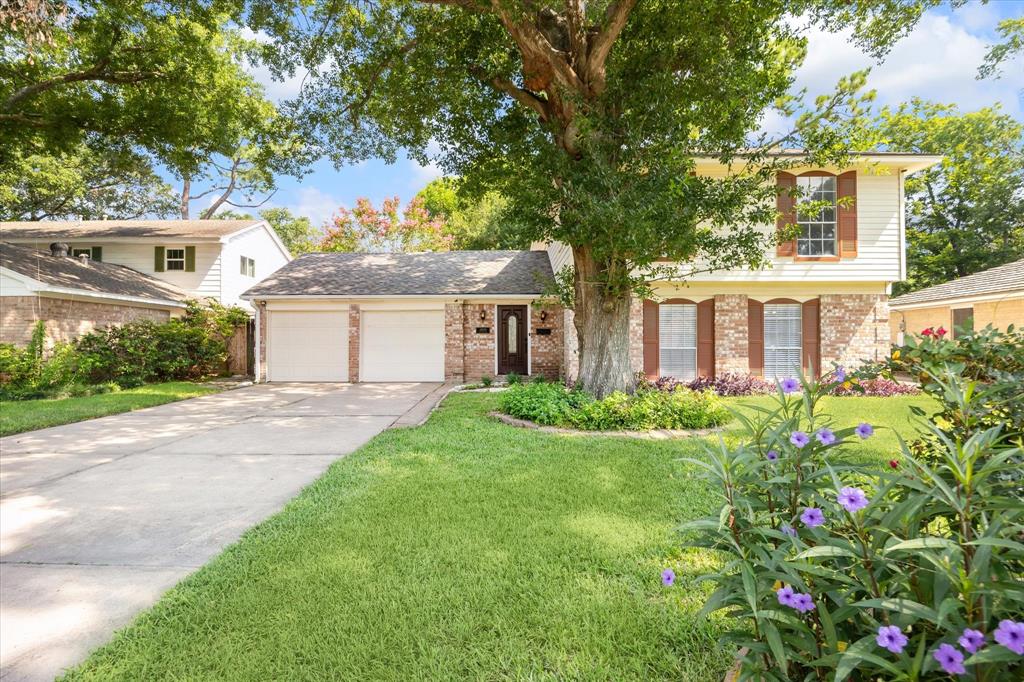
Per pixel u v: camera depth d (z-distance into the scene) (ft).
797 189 26.30
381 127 37.45
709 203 24.48
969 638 3.46
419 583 9.66
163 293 57.16
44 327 44.29
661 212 23.12
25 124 44.14
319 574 10.05
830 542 4.75
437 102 34.17
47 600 9.46
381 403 35.83
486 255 62.18
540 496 14.69
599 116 25.45
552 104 29.12
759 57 25.08
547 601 8.95
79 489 16.17
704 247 26.35
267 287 52.29
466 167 35.04
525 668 7.22
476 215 99.30
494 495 14.78
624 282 27.20
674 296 43.70
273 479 17.22
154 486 16.48
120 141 47.55
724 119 25.16
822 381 6.48
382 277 54.75
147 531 12.76
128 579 10.28
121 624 8.65
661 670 7.17
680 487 15.46
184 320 55.31
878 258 41.96
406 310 52.11
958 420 6.19
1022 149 76.23
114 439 23.86
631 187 23.71
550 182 26.02
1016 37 44.65
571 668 7.22
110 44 40.04
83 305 48.32
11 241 60.03
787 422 5.80
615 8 24.22
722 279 42.09
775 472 5.70
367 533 12.05
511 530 12.19
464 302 51.72
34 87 41.96
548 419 26.27
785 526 5.06
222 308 57.62
